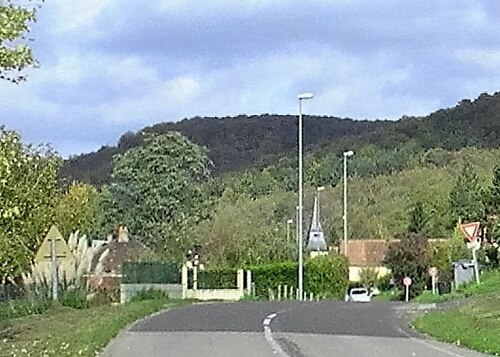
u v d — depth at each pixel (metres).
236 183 119.69
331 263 72.38
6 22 18.86
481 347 21.59
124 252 63.19
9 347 21.81
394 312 35.88
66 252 35.44
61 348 20.39
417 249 69.94
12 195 27.25
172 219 84.81
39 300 35.97
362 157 137.62
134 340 22.91
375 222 108.25
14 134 23.61
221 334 24.73
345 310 37.38
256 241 74.38
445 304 39.59
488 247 58.56
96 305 39.59
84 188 80.88
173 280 57.03
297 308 38.84
